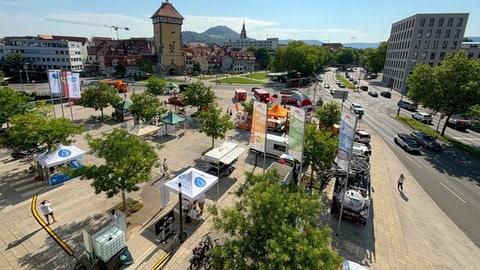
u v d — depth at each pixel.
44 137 19.73
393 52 92.88
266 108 18.17
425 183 23.66
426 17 74.19
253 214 9.96
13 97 26.28
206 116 26.50
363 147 27.70
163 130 32.03
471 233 17.09
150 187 20.25
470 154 31.00
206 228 15.95
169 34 106.38
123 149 15.60
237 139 32.38
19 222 15.63
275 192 10.56
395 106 58.59
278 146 26.66
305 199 10.53
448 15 72.06
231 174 23.23
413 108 54.28
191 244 14.60
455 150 32.25
